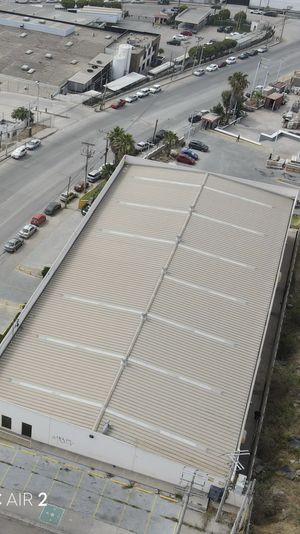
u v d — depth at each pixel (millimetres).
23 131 121375
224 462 52875
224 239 77312
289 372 68438
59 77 146375
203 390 58094
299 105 147500
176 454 52812
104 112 135000
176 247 73375
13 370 58062
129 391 56312
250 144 126062
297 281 85188
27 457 54875
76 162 112438
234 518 51531
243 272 73000
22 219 93438
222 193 86125
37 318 63844
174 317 64375
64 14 190500
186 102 144500
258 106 146375
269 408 63875
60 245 88438
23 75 146250
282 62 179000
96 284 68188
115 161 104188
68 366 58469
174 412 55625
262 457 58469
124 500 52312
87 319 63594
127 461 53844
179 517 51406
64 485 52969
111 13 195750
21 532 49438
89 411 54531
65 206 97750
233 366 61250
